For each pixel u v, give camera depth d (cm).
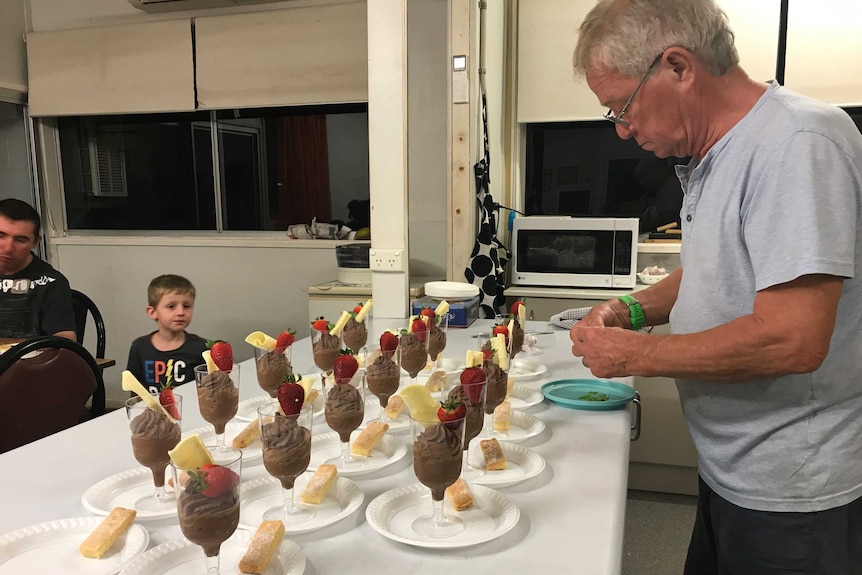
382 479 111
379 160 236
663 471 284
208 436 128
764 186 100
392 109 231
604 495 102
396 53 228
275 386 142
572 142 344
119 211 404
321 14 338
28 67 384
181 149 387
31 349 171
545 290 303
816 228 93
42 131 398
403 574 81
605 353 115
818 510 106
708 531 131
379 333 213
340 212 372
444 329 187
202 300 386
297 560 82
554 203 353
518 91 334
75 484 107
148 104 369
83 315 296
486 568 82
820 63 290
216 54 356
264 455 95
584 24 121
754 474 110
